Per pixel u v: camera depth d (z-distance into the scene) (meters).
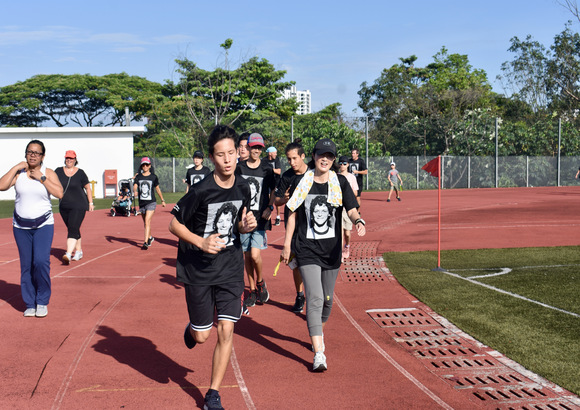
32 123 61.34
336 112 53.16
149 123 46.16
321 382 4.68
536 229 14.84
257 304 7.31
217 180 4.05
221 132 3.96
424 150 45.72
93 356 5.27
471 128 44.41
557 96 56.59
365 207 22.94
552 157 42.31
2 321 6.39
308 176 5.04
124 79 61.44
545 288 7.86
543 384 4.58
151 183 11.59
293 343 5.72
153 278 8.83
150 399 4.31
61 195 6.55
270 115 45.09
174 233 4.00
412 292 7.81
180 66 44.56
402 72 59.03
